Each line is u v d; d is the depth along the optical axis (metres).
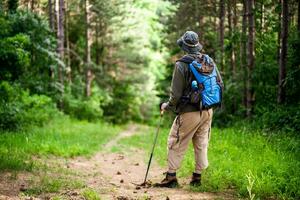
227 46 17.28
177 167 6.40
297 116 10.85
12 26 15.93
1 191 5.65
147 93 44.47
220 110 16.38
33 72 18.72
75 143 12.36
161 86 28.50
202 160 6.40
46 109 19.61
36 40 17.22
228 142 9.87
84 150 11.14
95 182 6.79
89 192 5.54
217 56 18.97
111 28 34.66
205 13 20.08
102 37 36.12
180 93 6.14
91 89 34.56
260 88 14.19
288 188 5.81
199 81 6.10
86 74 31.58
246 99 15.34
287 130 10.61
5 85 13.79
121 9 30.31
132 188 6.38
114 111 38.00
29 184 6.17
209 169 7.20
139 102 43.41
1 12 14.93
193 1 19.45
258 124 12.20
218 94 6.22
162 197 5.59
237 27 16.86
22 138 11.38
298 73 11.65
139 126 38.38
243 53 15.67
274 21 14.52
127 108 40.47
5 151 8.88
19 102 15.58
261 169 6.70
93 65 32.69
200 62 6.14
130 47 38.44
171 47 26.62
